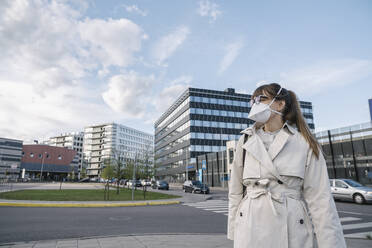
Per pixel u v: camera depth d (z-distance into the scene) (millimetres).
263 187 1364
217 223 8547
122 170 29406
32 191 22188
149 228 7566
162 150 91000
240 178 1604
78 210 11328
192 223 8516
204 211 11711
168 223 8453
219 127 67125
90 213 10414
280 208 1291
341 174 27609
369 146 25312
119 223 8273
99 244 5441
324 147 29672
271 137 1507
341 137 28000
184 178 68438
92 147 155000
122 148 156500
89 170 151000
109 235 6473
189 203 15789
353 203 15617
